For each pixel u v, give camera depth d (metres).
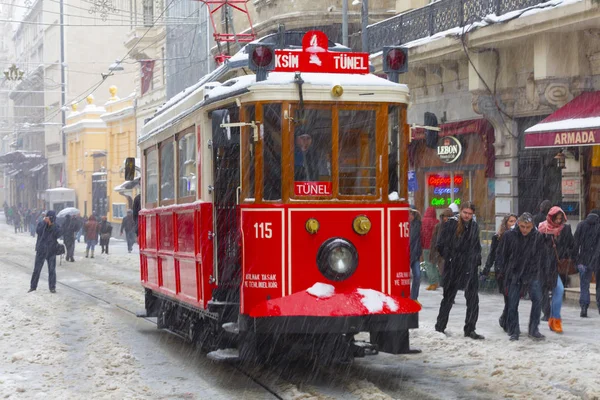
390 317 8.88
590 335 12.11
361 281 9.07
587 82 17.61
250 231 9.03
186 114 10.69
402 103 9.27
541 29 17.05
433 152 22.69
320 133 9.06
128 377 9.81
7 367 10.52
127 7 46.56
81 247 40.66
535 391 8.70
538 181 19.28
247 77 9.48
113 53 64.81
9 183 95.25
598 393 8.38
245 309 9.04
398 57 9.63
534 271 11.59
